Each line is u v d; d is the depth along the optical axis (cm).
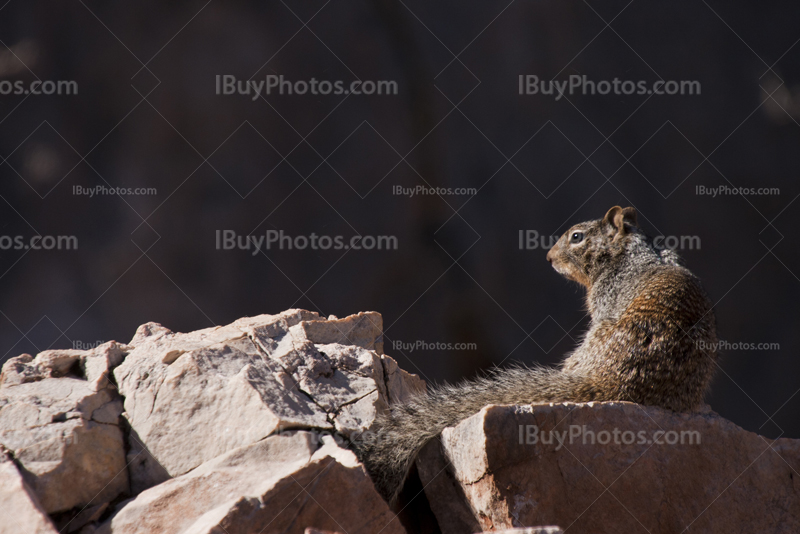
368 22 1449
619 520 373
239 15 1373
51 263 1347
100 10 1343
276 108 1404
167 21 1346
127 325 1341
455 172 1502
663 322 469
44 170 1352
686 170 1542
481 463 364
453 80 1497
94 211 1357
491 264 1500
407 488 428
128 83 1344
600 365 476
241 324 507
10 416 348
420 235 1487
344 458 340
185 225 1362
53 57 1358
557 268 660
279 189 1409
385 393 482
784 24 1560
